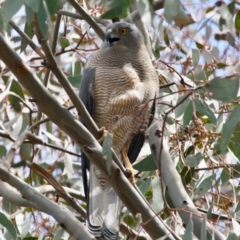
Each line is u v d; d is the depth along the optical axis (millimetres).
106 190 8984
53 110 7004
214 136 8719
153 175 9492
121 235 9383
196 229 7762
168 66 9461
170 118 9156
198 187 8352
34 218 9055
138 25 10586
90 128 7660
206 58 9883
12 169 10906
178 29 9875
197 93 7949
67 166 10086
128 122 9703
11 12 5582
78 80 10297
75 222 7312
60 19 8836
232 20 8945
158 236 7445
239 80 6227
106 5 7195
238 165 8695
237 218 8633
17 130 10062
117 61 9930
